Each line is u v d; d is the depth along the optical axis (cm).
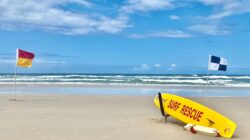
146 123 1184
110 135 1013
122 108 1562
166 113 1200
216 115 1086
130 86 3462
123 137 993
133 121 1220
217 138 1018
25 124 1145
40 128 1088
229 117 1412
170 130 1087
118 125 1150
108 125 1149
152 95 2314
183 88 3238
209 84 4075
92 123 1180
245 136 1061
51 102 1752
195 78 5859
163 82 4375
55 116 1305
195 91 2911
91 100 1872
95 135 1011
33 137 973
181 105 1170
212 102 1911
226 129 1041
